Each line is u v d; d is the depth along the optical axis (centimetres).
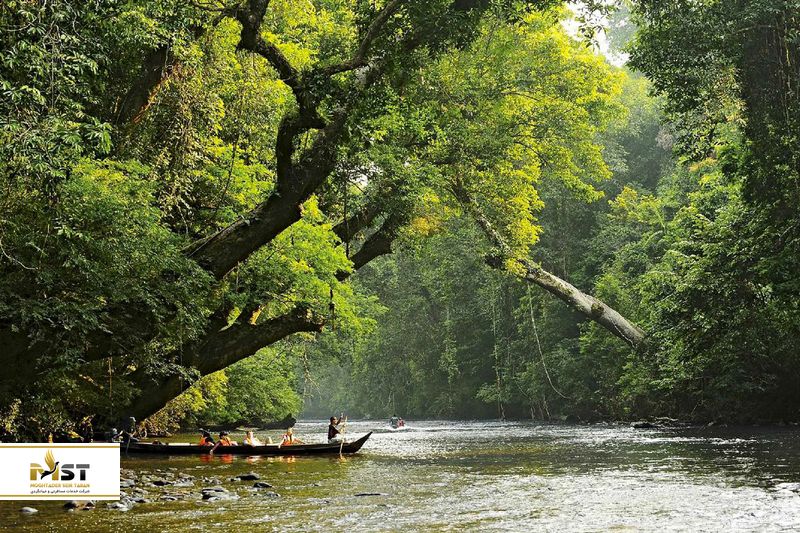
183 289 1357
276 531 914
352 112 1456
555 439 2906
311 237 1914
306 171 1420
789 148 1900
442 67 2409
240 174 1834
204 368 1822
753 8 1734
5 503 1155
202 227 1862
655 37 1864
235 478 1511
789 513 1000
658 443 2466
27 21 947
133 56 1530
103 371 1728
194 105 1619
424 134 2248
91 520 1004
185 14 1315
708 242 2442
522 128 2867
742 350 2919
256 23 1359
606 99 3030
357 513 1057
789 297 2055
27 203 1146
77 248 1198
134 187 1395
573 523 955
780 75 1880
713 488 1277
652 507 1080
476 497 1224
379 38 1489
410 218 2362
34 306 1130
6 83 884
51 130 909
